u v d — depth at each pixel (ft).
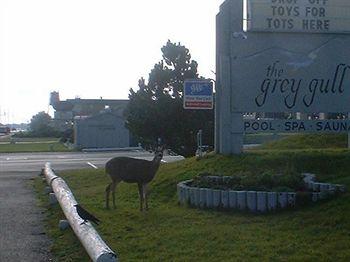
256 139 97.30
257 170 42.83
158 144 69.21
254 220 31.50
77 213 29.04
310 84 49.80
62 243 29.45
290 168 40.65
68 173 70.54
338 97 50.21
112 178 39.04
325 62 49.93
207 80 60.59
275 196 33.50
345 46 50.11
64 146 168.25
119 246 26.91
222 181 38.68
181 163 52.95
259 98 49.16
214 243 26.25
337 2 49.80
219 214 33.94
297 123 49.26
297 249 24.34
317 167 43.60
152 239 28.12
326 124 49.70
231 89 48.85
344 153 45.55
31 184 63.21
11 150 148.87
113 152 134.10
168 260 23.77
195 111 75.61
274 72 49.37
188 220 32.60
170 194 43.75
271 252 24.07
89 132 154.20
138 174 37.55
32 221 37.01
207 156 50.19
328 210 30.81
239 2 49.06
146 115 75.82
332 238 25.91
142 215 35.24
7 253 27.63
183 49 78.48
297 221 29.94
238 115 48.91
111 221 33.73
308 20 49.42
